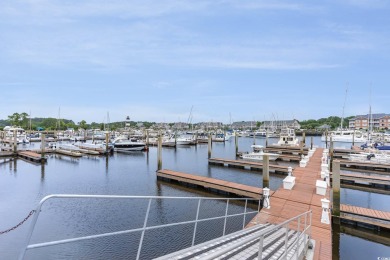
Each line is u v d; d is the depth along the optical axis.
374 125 122.06
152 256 12.19
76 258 11.91
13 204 19.78
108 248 12.82
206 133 96.81
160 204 19.58
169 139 75.19
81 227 15.39
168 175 27.30
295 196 16.09
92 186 25.78
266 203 14.09
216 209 18.73
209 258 3.13
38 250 12.56
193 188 24.47
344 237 14.35
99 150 51.72
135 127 156.62
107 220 16.44
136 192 23.58
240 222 16.31
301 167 26.55
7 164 39.19
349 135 74.25
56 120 120.44
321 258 8.72
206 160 44.88
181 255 5.88
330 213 13.56
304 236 8.35
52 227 15.35
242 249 7.08
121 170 34.53
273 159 42.94
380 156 37.16
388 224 13.74
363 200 21.97
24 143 71.56
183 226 15.54
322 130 121.00
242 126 146.50
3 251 12.57
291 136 55.94
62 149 51.50
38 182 27.47
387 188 24.89
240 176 31.33
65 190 24.28
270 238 8.69
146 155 51.16
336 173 14.99
